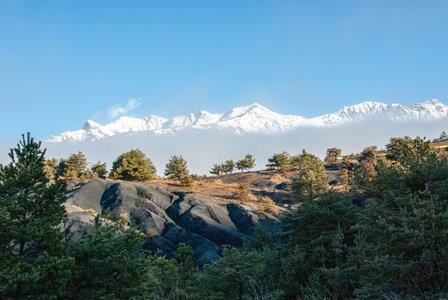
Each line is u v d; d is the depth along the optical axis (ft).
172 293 49.24
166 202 160.76
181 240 127.95
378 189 55.52
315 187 151.64
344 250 63.98
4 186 34.83
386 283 41.93
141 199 151.64
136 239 40.14
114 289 36.27
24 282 29.99
